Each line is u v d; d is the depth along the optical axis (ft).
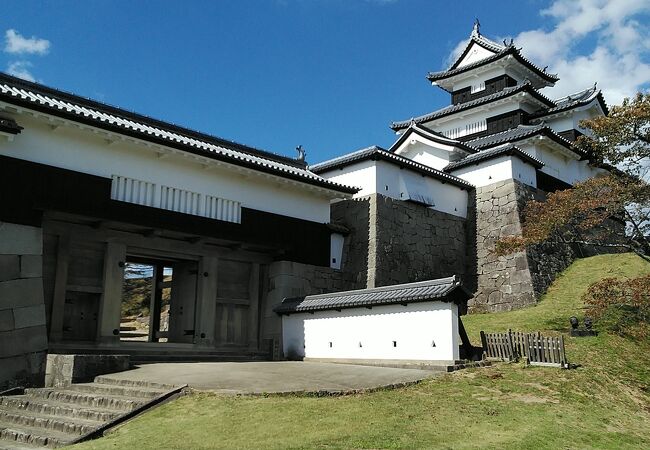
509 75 107.24
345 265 69.15
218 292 57.57
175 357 50.21
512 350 43.14
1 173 42.70
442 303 41.91
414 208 74.13
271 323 59.00
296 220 62.85
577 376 39.88
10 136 41.96
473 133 103.55
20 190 43.47
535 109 103.09
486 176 81.76
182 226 52.06
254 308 59.88
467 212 82.79
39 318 42.86
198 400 31.30
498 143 89.61
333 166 74.38
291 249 60.95
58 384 38.81
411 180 74.79
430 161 91.20
